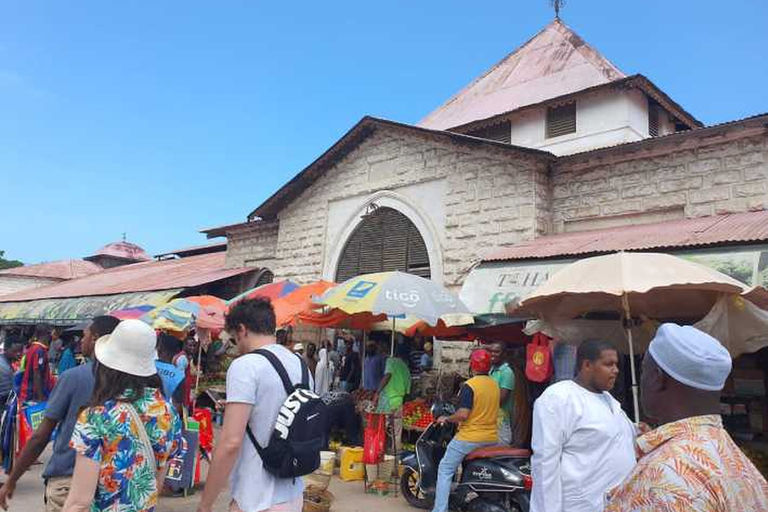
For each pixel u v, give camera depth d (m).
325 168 15.73
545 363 7.18
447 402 9.95
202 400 13.62
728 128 8.98
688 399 2.02
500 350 7.71
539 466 3.23
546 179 11.26
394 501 7.73
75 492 2.92
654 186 9.88
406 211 13.40
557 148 14.03
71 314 20.62
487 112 16.78
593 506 3.12
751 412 7.95
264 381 3.19
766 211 8.45
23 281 33.59
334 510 7.21
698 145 9.43
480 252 11.63
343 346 15.15
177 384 6.60
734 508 1.71
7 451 7.53
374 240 14.21
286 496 3.18
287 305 10.12
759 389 7.93
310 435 3.20
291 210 16.73
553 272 8.65
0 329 25.94
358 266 14.47
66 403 3.74
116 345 3.21
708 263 7.07
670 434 1.97
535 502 3.23
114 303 19.16
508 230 11.23
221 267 19.80
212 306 11.14
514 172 11.37
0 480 8.06
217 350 16.36
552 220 11.12
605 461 3.21
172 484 7.40
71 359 13.93
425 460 7.21
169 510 6.86
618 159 10.34
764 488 1.80
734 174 9.05
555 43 18.64
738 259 6.90
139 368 3.22
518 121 15.05
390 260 13.69
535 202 10.91
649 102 13.98
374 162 14.49
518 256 9.40
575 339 6.52
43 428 3.71
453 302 8.21
